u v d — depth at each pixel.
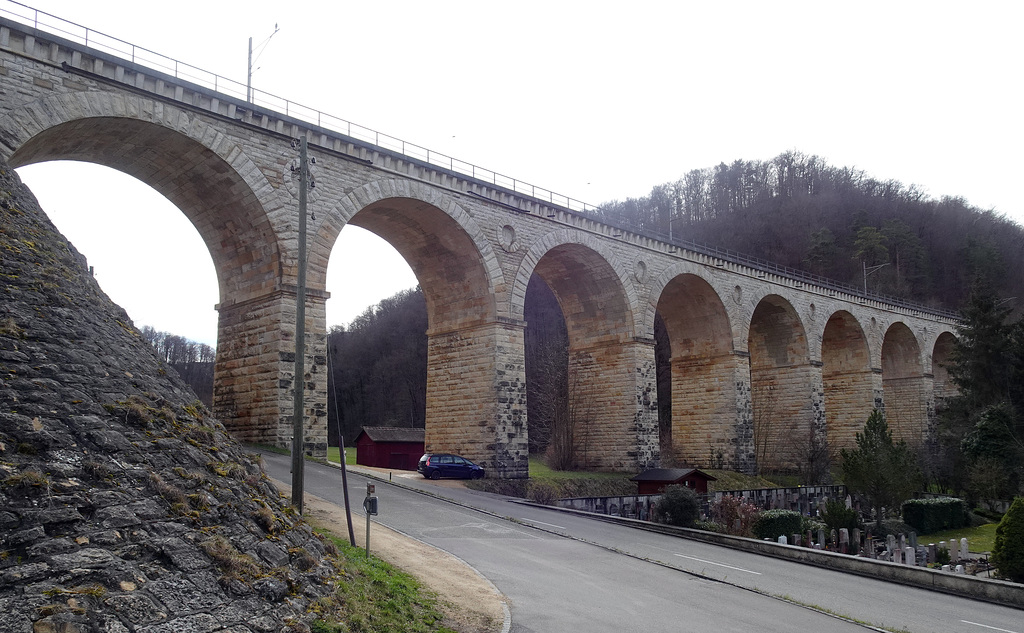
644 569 17.11
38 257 13.11
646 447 41.03
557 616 12.10
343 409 101.19
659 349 79.62
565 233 38.50
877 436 39.47
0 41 21.11
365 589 10.95
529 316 86.75
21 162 23.39
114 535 8.39
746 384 47.94
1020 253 117.12
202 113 25.48
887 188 128.38
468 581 13.79
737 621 12.88
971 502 46.91
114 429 10.20
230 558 9.11
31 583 7.23
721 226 117.62
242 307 29.05
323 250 28.48
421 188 32.09
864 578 19.17
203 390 91.75
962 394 54.19
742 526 31.47
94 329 12.32
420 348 96.69
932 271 105.94
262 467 13.13
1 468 8.28
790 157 134.38
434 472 31.70
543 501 32.19
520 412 34.94
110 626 7.25
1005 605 17.12
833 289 56.69
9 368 9.98
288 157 27.92
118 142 25.02
